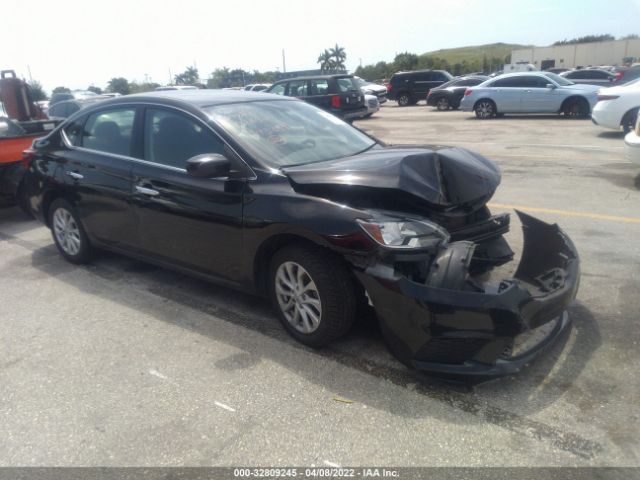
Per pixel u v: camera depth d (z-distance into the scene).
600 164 8.91
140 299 4.50
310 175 3.38
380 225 3.03
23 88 9.35
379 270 3.01
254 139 3.87
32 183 5.47
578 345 3.41
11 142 6.88
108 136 4.74
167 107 4.27
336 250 3.14
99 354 3.64
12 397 3.19
